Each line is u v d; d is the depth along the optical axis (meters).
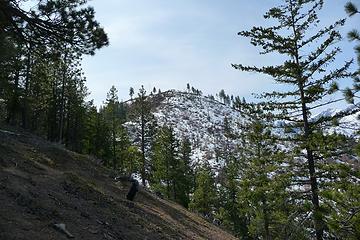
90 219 14.86
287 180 17.05
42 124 52.41
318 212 13.70
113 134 56.28
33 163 20.34
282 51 18.47
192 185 59.12
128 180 29.69
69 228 12.59
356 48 10.31
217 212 55.12
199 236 24.50
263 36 18.16
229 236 31.61
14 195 13.16
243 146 30.64
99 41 11.66
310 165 16.97
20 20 11.01
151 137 54.84
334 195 11.41
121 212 19.02
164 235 18.92
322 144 15.87
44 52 12.15
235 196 51.03
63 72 43.47
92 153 52.31
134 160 53.50
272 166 18.08
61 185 18.14
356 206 10.80
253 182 18.98
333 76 17.34
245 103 18.91
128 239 14.92
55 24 11.05
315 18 18.16
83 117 53.12
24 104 39.81
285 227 16.88
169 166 53.44
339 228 10.70
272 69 17.97
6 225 10.38
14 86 36.03
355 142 14.73
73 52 11.94
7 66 24.53
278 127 18.70
